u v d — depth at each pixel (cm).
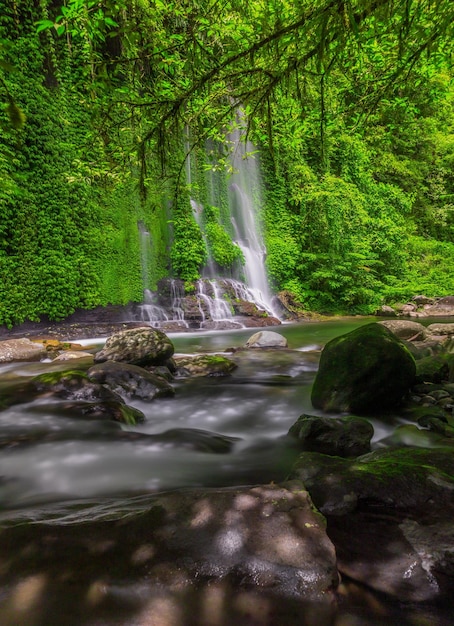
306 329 1473
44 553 183
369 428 368
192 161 1828
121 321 1491
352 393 439
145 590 162
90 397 477
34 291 1265
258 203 2131
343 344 481
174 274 1728
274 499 211
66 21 337
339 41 248
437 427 378
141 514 207
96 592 162
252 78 317
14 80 1216
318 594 159
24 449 348
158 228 1689
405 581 168
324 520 196
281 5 289
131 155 363
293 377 654
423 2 261
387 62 481
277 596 159
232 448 364
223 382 620
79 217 1404
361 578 170
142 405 504
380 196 2369
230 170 604
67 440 368
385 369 438
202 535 188
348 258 2069
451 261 2383
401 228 2258
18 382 607
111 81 298
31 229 1259
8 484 285
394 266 2270
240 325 1538
